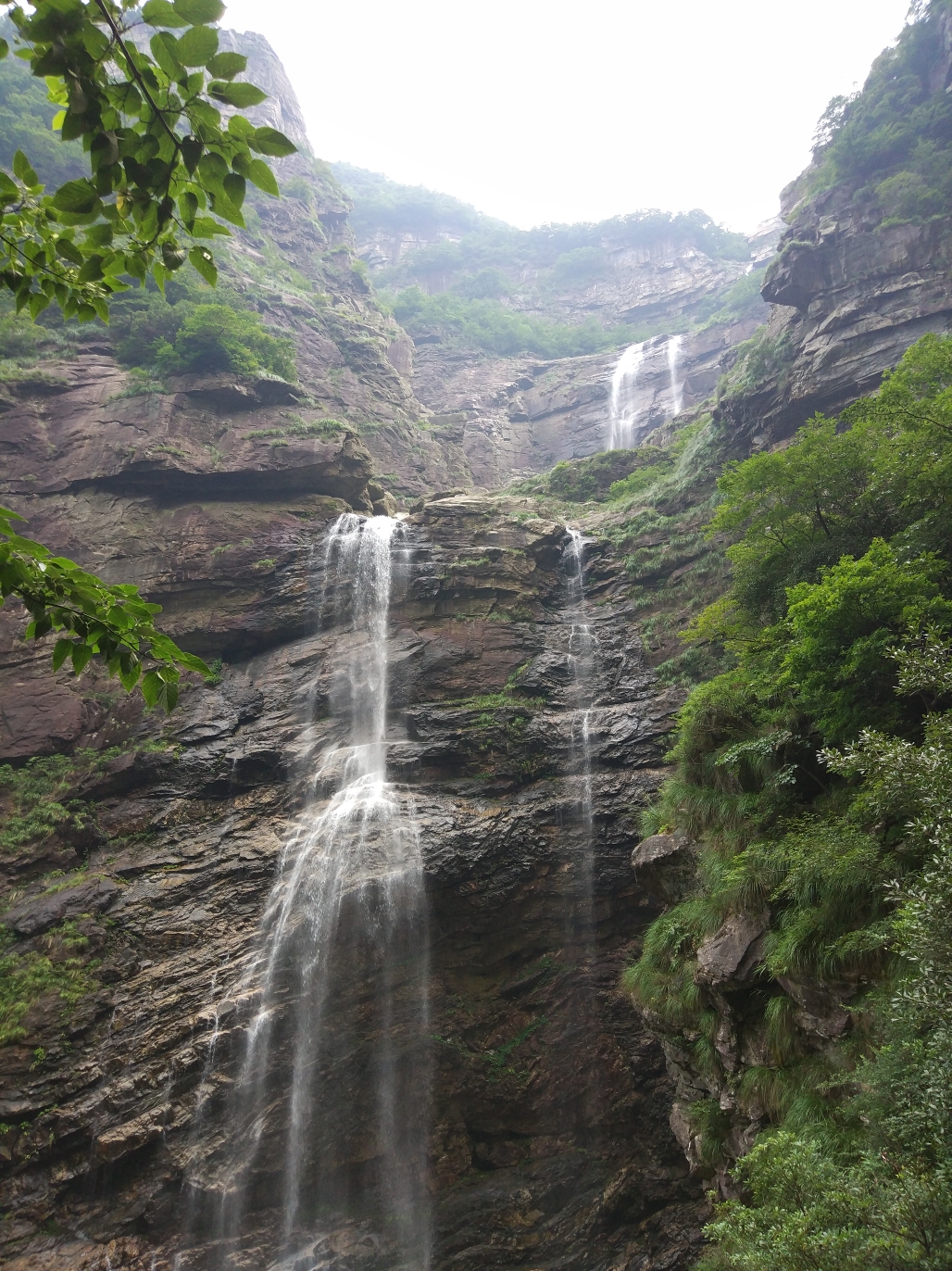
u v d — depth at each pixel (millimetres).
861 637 12297
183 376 36406
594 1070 22016
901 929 7348
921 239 30500
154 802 25672
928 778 7914
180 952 21781
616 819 24312
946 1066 6609
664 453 42969
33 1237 17328
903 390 15328
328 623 30781
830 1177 7008
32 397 35031
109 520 32250
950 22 34500
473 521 32906
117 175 3963
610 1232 19781
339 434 35469
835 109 38750
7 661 28438
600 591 31578
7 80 52344
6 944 21266
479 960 22703
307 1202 19375
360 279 66250
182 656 4766
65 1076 19094
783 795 13891
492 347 75625
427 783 25516
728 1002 12922
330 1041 20969
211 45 3676
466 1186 20469
